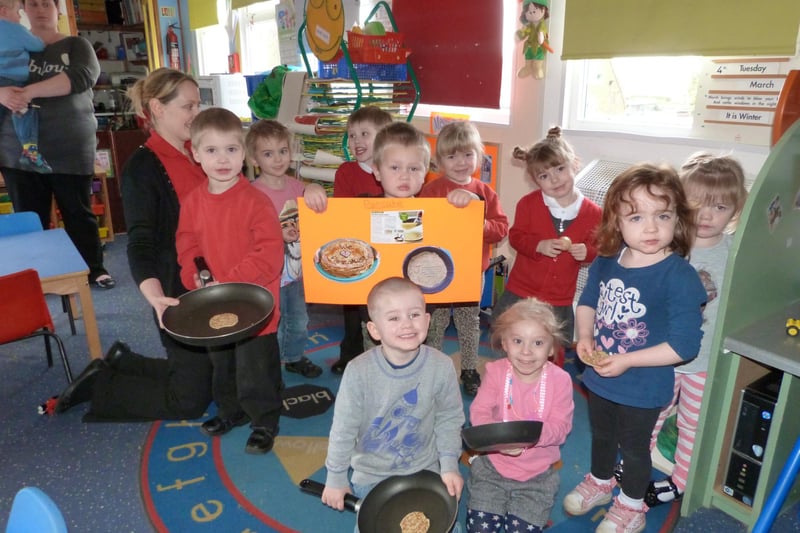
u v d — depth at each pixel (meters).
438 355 1.42
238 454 2.07
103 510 1.81
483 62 2.90
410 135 1.80
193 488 1.90
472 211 1.61
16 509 0.95
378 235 1.63
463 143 2.16
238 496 1.86
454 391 1.44
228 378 2.17
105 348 2.91
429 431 1.46
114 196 4.86
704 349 1.68
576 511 1.77
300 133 3.31
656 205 1.39
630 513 1.65
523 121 2.79
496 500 1.57
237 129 1.75
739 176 1.59
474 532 1.53
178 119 1.88
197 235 1.85
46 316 2.26
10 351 2.88
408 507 1.31
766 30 1.83
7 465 2.02
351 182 2.43
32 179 3.59
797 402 1.64
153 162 1.88
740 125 2.04
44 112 3.45
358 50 2.97
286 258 2.40
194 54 5.54
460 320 2.39
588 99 2.61
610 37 2.26
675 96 2.30
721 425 1.71
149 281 1.77
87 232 3.75
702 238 1.66
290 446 2.11
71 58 3.48
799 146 1.58
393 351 1.37
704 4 1.97
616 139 2.41
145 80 1.90
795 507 1.80
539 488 1.58
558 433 1.52
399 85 3.39
